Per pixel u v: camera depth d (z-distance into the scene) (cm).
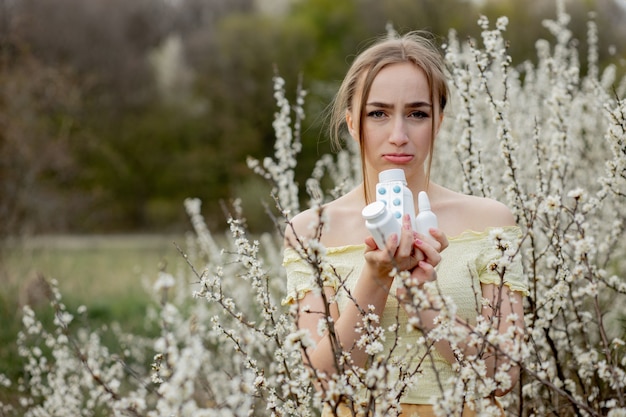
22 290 637
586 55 727
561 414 257
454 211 200
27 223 885
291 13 2677
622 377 177
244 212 1138
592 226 292
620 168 227
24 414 367
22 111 1095
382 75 192
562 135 277
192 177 2378
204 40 2586
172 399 118
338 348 160
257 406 241
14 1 1588
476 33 1108
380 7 2341
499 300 166
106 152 2211
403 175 179
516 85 388
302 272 195
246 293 390
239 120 2439
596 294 172
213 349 400
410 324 144
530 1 1128
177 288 541
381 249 160
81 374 368
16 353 463
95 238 1688
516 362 152
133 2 2656
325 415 188
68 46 2323
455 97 345
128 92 2506
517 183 251
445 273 188
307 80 2397
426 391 182
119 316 646
